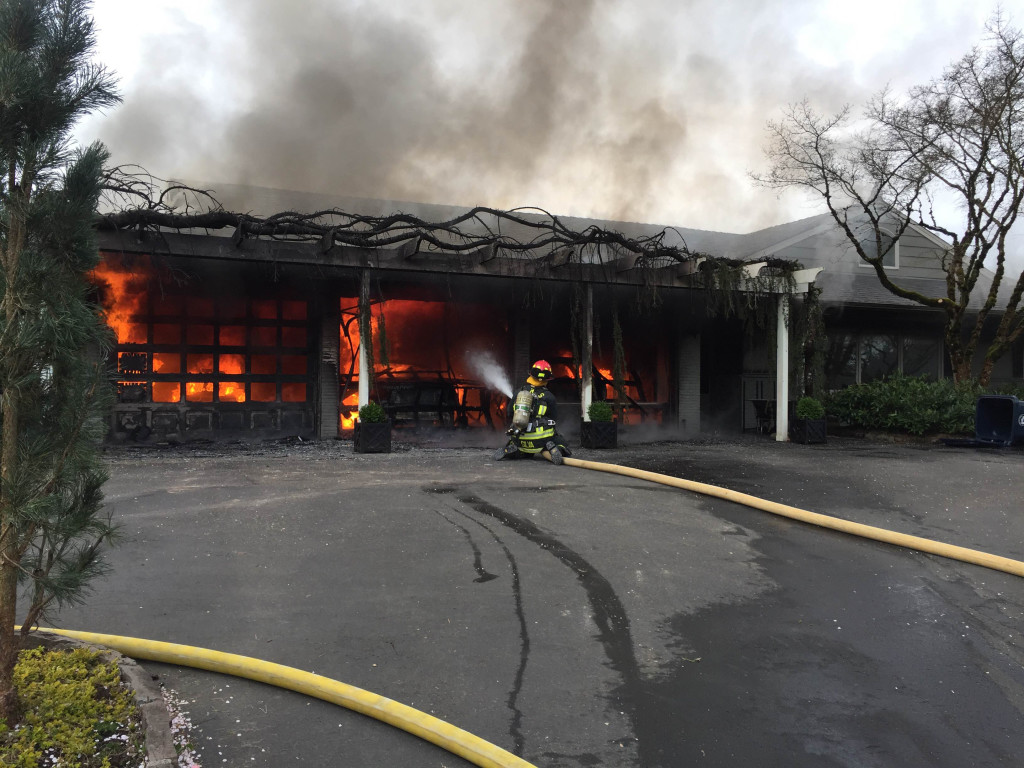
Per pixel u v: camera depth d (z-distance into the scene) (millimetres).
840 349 16250
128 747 2461
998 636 3994
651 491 7348
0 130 2402
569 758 2723
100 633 3600
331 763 2604
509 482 7602
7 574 2482
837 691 3328
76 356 2537
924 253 17328
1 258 2445
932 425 12805
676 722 3010
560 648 3680
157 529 5445
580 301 11633
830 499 7086
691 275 11633
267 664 3211
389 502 6461
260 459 9180
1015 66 12812
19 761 2252
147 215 8844
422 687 3227
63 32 2518
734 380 15578
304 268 11281
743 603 4395
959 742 2930
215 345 11750
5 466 2438
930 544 5398
